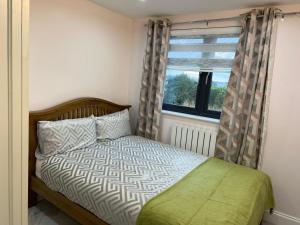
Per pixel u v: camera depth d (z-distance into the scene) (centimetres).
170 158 244
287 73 231
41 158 224
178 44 304
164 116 323
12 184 70
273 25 227
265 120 238
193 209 150
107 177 187
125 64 345
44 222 215
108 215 164
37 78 235
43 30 234
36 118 229
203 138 282
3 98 64
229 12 262
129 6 281
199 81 300
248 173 221
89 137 260
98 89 307
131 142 287
